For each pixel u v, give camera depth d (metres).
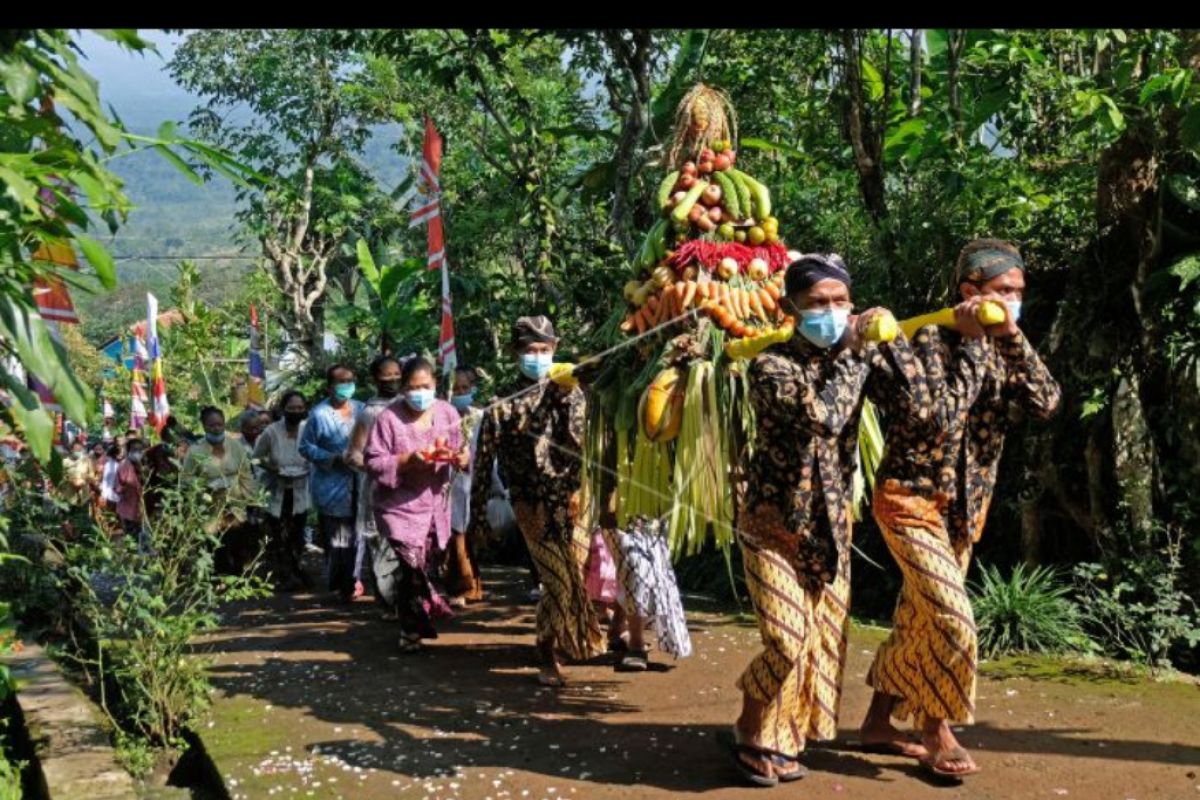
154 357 15.02
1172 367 6.73
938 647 4.46
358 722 5.66
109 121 3.36
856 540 8.00
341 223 22.67
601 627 7.20
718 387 5.31
